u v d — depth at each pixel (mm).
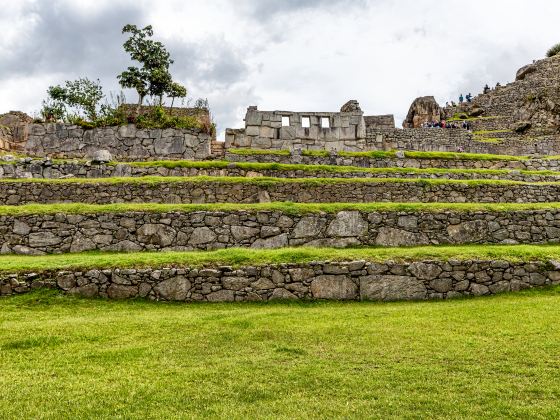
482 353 6445
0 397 5164
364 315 8562
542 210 13664
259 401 5152
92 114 25516
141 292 9688
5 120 26484
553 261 10461
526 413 4797
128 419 4734
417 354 6488
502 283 10234
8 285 9320
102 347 6812
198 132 21969
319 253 10773
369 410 4922
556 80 48812
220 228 13117
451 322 7965
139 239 12875
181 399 5164
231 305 9547
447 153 22906
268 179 16641
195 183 16047
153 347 6797
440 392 5320
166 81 30375
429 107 50156
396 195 16656
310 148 24328
